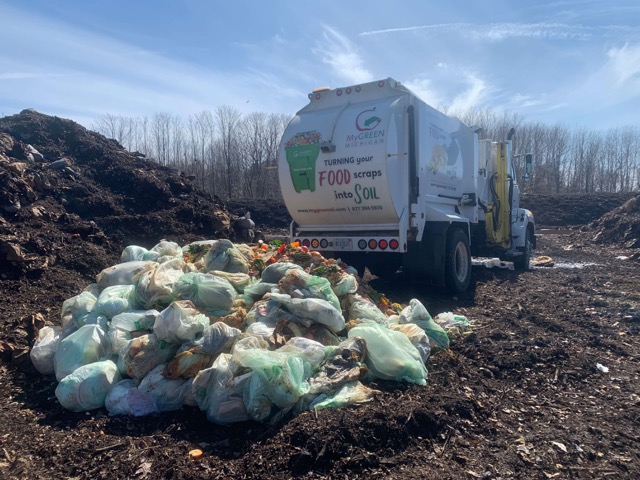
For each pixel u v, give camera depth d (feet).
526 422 13.56
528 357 17.95
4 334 18.38
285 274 18.16
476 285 33.19
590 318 24.36
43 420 13.51
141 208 39.14
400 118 25.91
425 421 12.77
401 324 18.78
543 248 63.41
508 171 40.04
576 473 11.08
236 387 13.14
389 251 25.89
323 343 15.93
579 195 113.19
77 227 31.45
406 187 26.04
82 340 15.43
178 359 14.05
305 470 10.89
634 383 16.34
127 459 11.42
